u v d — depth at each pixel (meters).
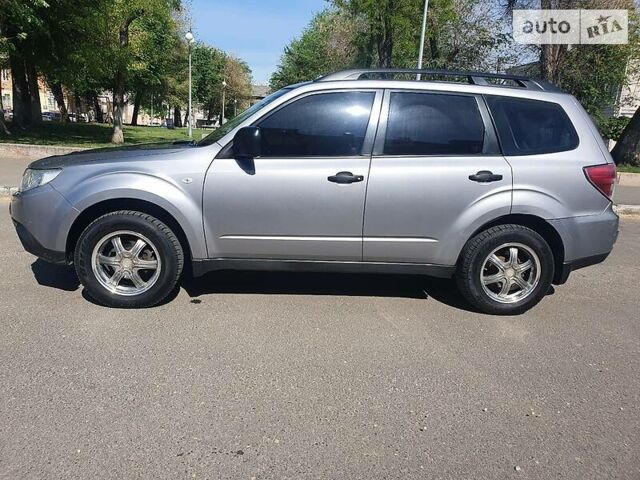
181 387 3.08
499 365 3.54
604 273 5.98
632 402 3.13
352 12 18.81
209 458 2.47
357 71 4.32
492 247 4.22
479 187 4.07
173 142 4.90
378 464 2.48
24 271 4.98
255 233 4.09
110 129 33.34
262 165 4.02
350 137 4.07
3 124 19.69
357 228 4.10
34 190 4.06
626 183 13.66
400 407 2.98
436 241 4.16
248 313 4.25
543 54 15.98
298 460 2.49
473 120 4.17
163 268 4.14
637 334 4.19
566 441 2.72
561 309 4.71
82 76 22.38
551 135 4.26
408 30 17.88
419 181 4.04
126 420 2.73
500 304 4.38
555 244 4.34
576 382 3.35
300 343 3.74
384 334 3.96
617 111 22.94
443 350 3.74
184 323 3.98
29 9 14.45
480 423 2.85
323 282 5.12
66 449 2.48
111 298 4.16
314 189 4.01
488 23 19.52
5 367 3.21
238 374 3.26
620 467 2.53
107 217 4.03
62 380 3.09
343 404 2.98
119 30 19.58
